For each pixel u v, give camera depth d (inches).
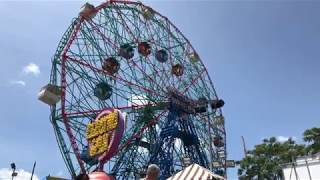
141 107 2190.0
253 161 2878.9
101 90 1995.6
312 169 2047.2
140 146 2202.3
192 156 2364.7
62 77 1877.5
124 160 2097.7
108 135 1097.4
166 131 2241.6
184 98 2379.4
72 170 1849.2
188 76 2551.7
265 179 2755.9
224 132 2687.0
